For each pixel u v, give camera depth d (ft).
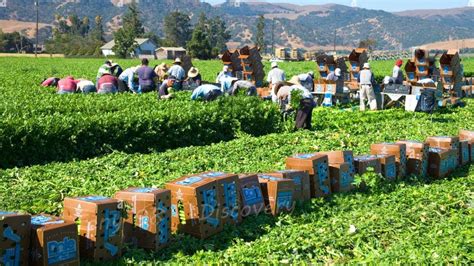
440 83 96.78
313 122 78.43
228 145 59.47
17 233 25.25
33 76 143.84
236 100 72.74
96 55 494.59
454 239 31.19
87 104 73.87
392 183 44.39
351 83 111.45
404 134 68.69
